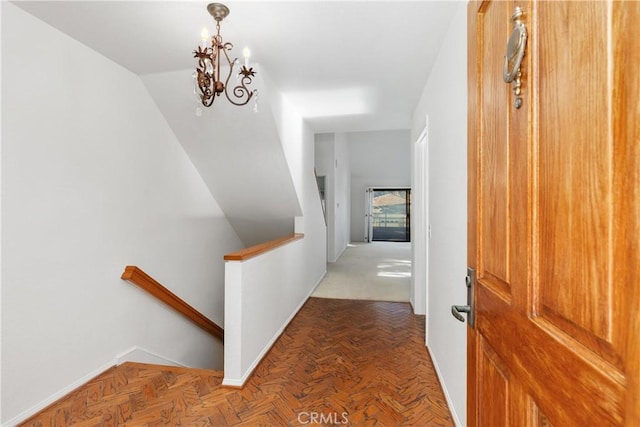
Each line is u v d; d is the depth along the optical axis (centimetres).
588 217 46
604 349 43
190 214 321
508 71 67
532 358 61
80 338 199
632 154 39
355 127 425
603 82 42
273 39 194
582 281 47
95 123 210
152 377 212
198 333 331
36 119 173
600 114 43
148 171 260
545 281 57
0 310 157
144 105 255
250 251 226
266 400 189
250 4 159
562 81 51
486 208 86
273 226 419
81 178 200
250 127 280
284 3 158
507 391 73
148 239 260
